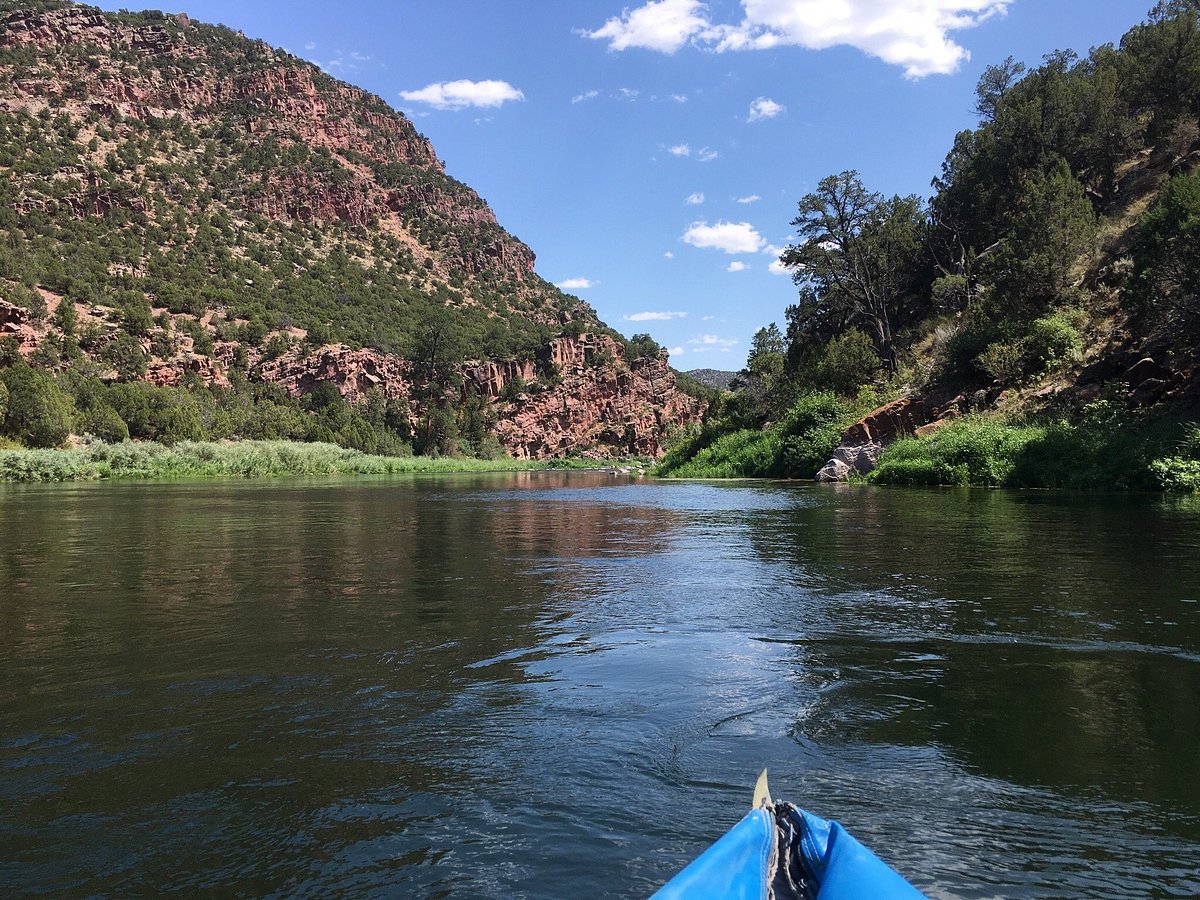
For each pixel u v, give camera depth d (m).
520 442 136.62
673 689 4.19
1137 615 5.77
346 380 110.31
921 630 5.42
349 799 2.90
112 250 118.50
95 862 2.45
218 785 3.03
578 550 10.27
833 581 7.47
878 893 1.82
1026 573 7.63
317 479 47.56
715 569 8.38
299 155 195.38
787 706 3.89
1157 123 42.12
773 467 38.16
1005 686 4.16
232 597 6.96
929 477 25.33
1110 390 23.80
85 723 3.74
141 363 85.75
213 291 119.44
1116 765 3.12
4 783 3.05
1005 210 44.03
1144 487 19.33
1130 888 2.26
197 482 39.94
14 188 126.88
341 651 5.06
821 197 44.59
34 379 56.28
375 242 186.50
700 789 2.95
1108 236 33.28
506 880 2.34
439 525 14.14
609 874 2.37
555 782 3.03
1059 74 46.59
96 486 33.50
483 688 4.25
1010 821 2.66
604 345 157.88
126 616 6.16
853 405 38.09
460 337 146.12
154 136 175.50
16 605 6.62
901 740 3.42
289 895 2.26
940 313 43.53
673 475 45.91
